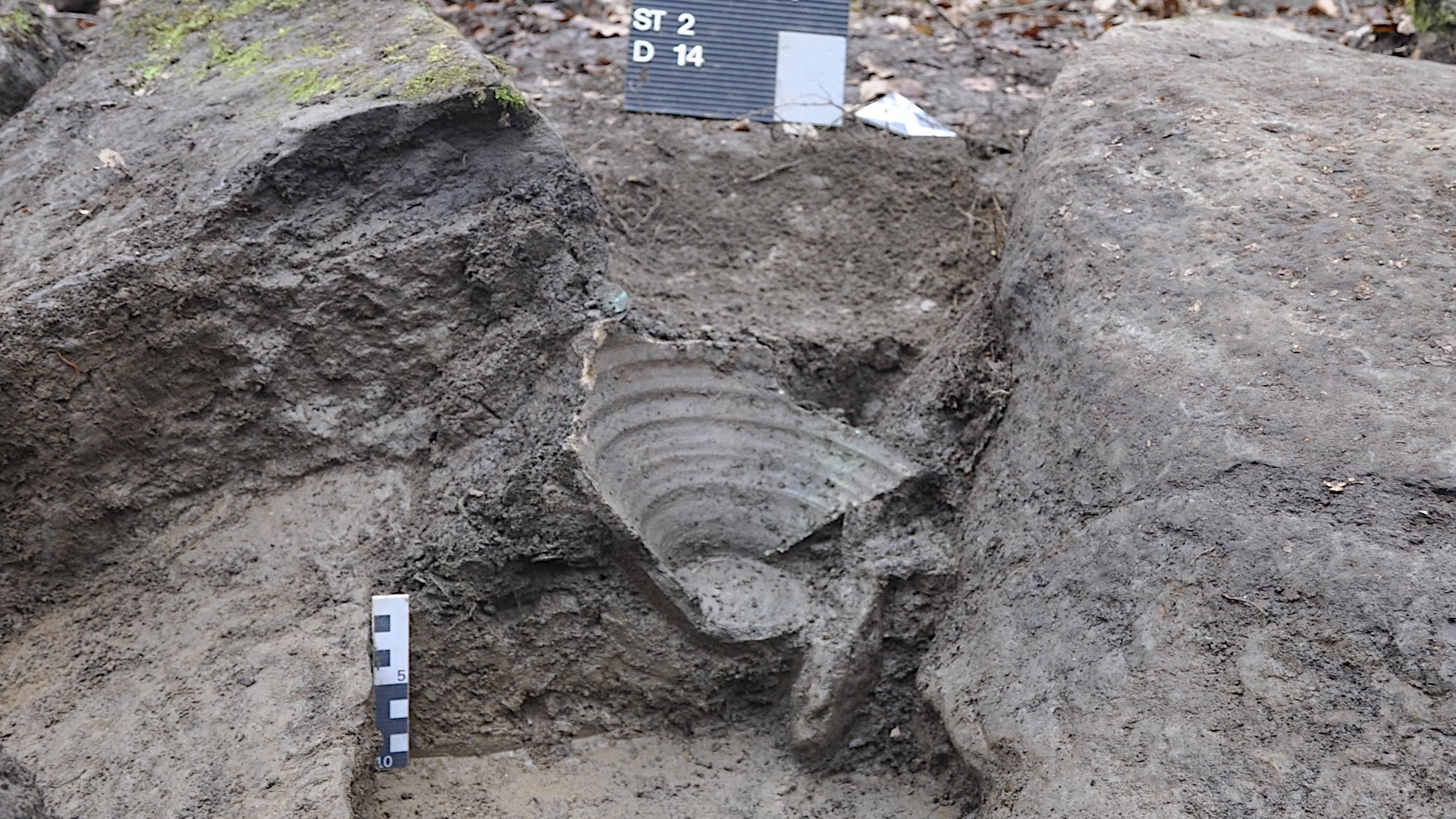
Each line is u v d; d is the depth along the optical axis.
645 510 1.01
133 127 1.13
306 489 1.02
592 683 0.99
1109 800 0.80
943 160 1.35
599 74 1.49
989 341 1.09
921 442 1.06
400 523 1.00
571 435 0.98
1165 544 0.86
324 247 1.04
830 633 0.97
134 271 0.99
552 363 1.04
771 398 1.06
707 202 1.29
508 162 1.08
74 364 0.97
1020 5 1.76
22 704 0.91
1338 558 0.81
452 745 0.97
